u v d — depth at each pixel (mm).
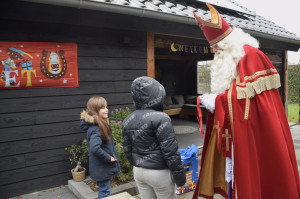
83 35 3873
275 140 1818
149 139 2035
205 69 9672
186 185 3566
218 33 1961
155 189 2121
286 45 7574
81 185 3596
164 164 2061
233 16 6848
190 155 3559
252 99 1871
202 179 2301
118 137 3803
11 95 3414
